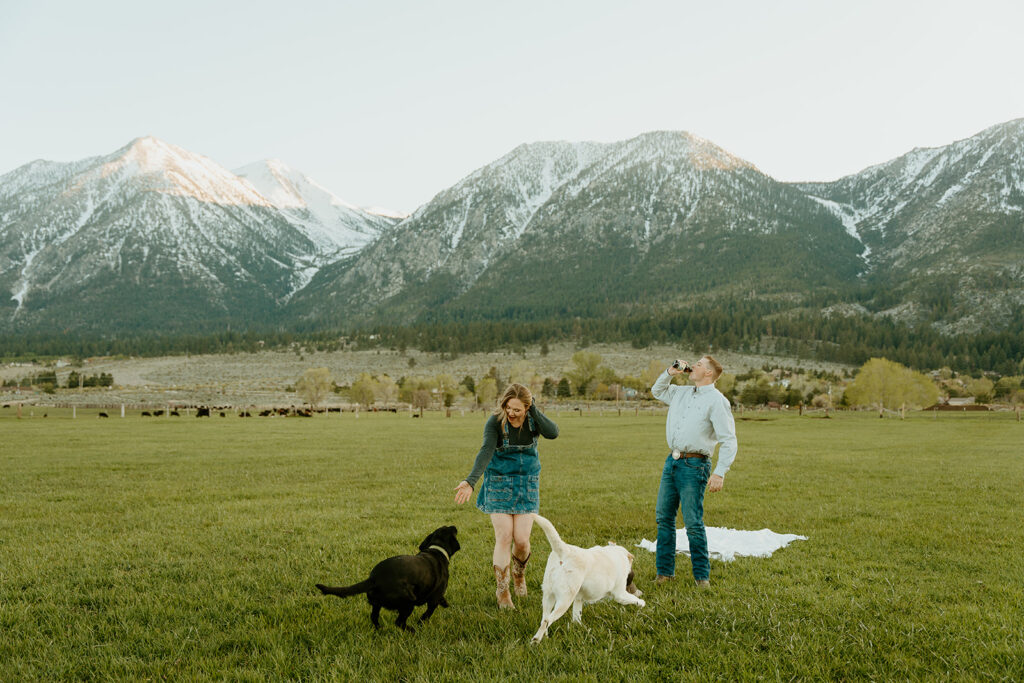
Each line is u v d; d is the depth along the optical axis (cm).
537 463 675
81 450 2625
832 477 1905
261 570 780
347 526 1076
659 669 492
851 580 748
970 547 945
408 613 555
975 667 489
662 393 793
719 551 911
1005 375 17888
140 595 673
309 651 532
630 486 1659
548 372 18400
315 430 4344
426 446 3017
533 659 502
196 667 495
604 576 581
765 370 18138
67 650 526
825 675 480
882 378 9444
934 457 2652
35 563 805
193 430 4175
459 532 1045
